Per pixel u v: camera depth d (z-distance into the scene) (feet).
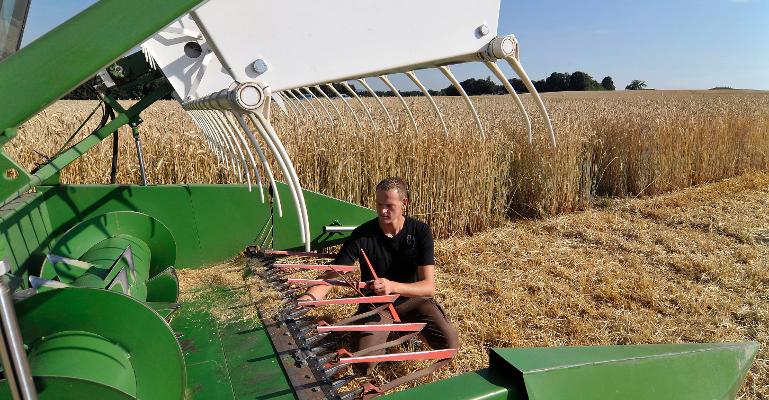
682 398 6.77
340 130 20.97
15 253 8.51
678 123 29.58
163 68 8.65
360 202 20.71
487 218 21.79
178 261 12.52
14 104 3.31
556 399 5.77
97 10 3.38
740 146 32.81
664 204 25.31
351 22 4.30
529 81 5.10
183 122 26.53
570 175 24.02
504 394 5.69
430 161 20.29
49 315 5.05
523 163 24.00
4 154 7.14
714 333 12.44
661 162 27.96
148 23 3.45
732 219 22.36
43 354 4.88
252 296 9.84
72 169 20.43
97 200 11.57
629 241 19.67
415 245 9.91
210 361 7.36
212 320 8.78
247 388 6.68
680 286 15.31
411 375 7.82
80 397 4.68
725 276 15.89
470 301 13.88
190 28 9.47
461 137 21.72
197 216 12.49
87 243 9.82
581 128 26.09
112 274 7.38
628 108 38.42
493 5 4.83
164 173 21.27
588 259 17.65
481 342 11.69
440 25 4.63
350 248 9.99
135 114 10.91
